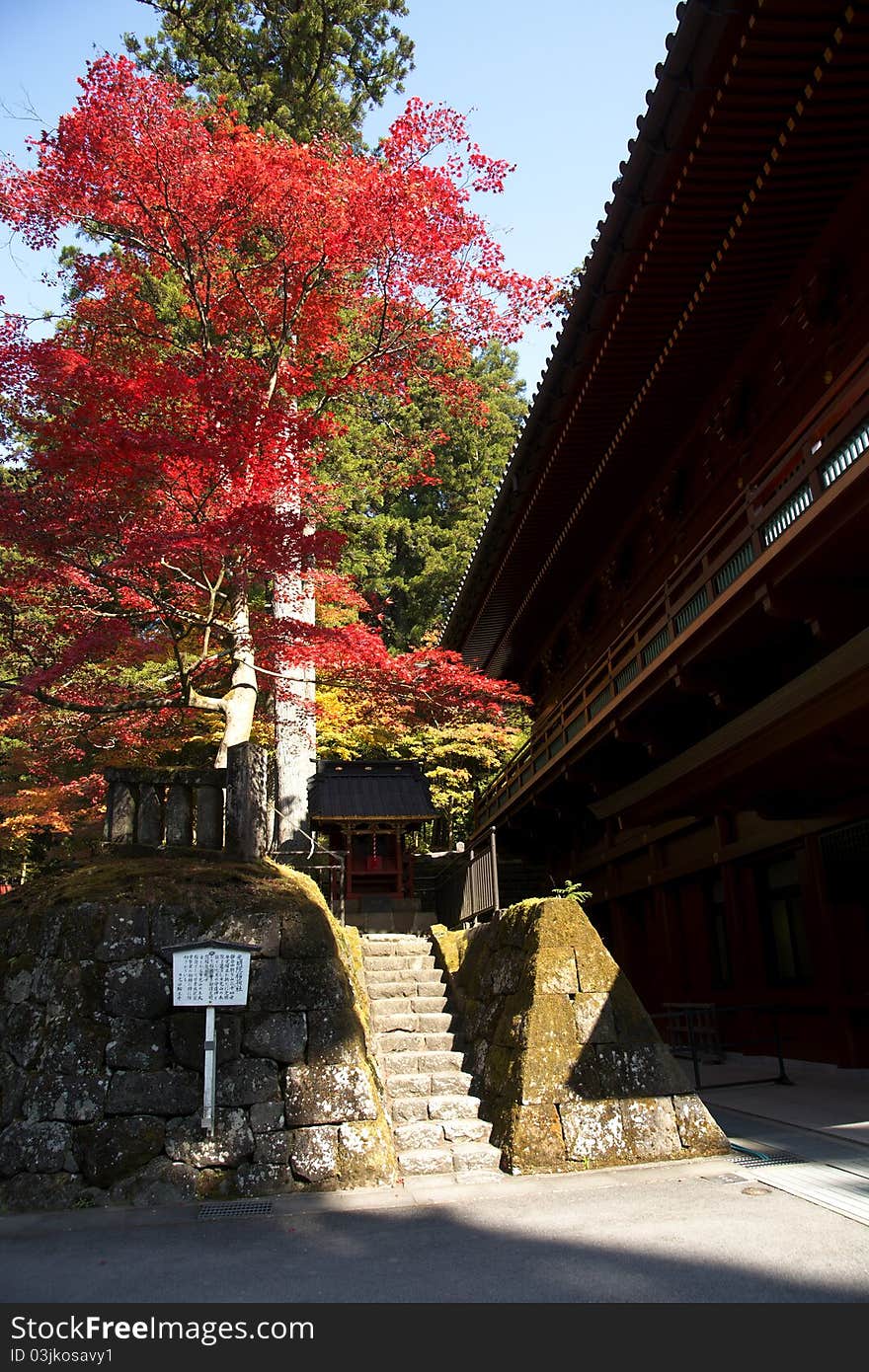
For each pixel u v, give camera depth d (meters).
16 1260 4.81
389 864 18.53
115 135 10.05
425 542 30.94
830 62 7.02
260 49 26.42
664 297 10.27
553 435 13.42
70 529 8.77
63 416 9.02
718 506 12.45
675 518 13.91
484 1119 7.05
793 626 9.24
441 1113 7.19
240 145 10.54
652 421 12.70
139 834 8.27
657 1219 4.92
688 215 8.95
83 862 8.00
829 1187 5.34
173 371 9.20
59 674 8.63
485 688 12.37
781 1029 11.81
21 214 10.77
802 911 11.71
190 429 9.36
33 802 15.94
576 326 10.91
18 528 8.55
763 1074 11.07
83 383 9.12
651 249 9.42
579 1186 5.79
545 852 22.27
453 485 32.91
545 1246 4.59
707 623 9.52
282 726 16.52
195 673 11.16
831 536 7.20
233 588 11.17
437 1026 8.89
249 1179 6.05
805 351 10.02
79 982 6.64
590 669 14.52
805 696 7.70
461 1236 4.87
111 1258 4.77
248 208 10.98
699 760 9.95
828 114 7.60
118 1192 5.93
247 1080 6.41
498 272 11.91
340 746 23.67
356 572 25.28
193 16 25.77
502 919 8.63
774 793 10.23
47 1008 6.61
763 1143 6.75
